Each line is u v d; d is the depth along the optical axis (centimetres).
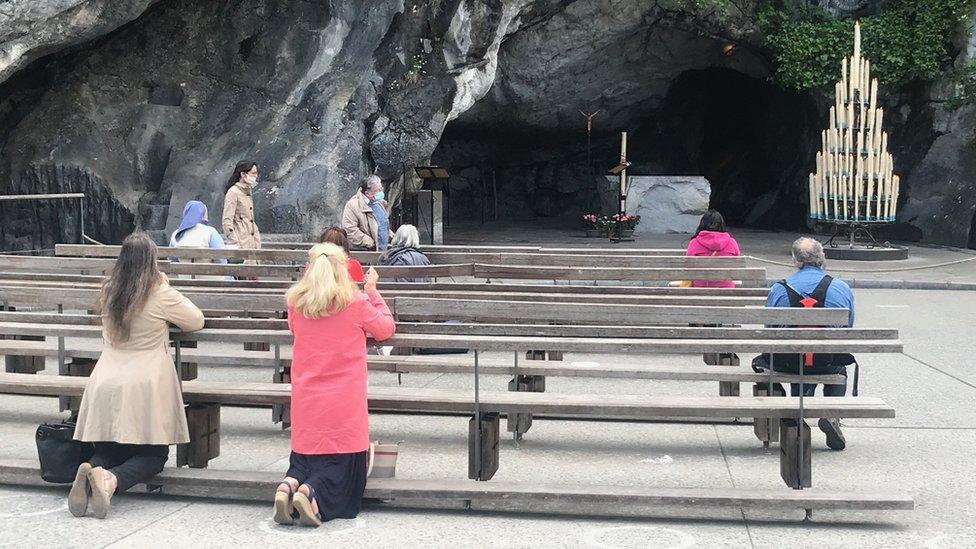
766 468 657
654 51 2839
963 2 2356
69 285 820
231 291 790
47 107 1753
